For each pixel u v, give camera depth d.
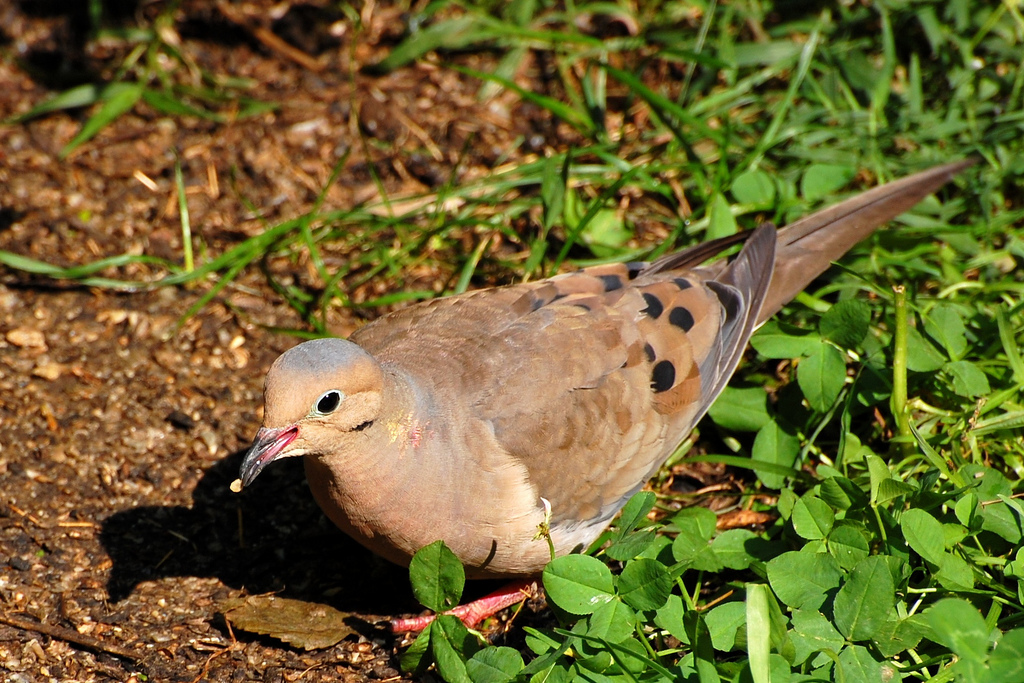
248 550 9.76
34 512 9.86
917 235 11.42
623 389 9.06
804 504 8.37
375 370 7.92
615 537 8.48
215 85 14.26
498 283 12.02
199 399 11.00
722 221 11.38
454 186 12.99
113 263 11.81
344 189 13.22
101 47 14.78
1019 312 10.52
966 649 6.92
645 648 7.80
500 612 9.25
